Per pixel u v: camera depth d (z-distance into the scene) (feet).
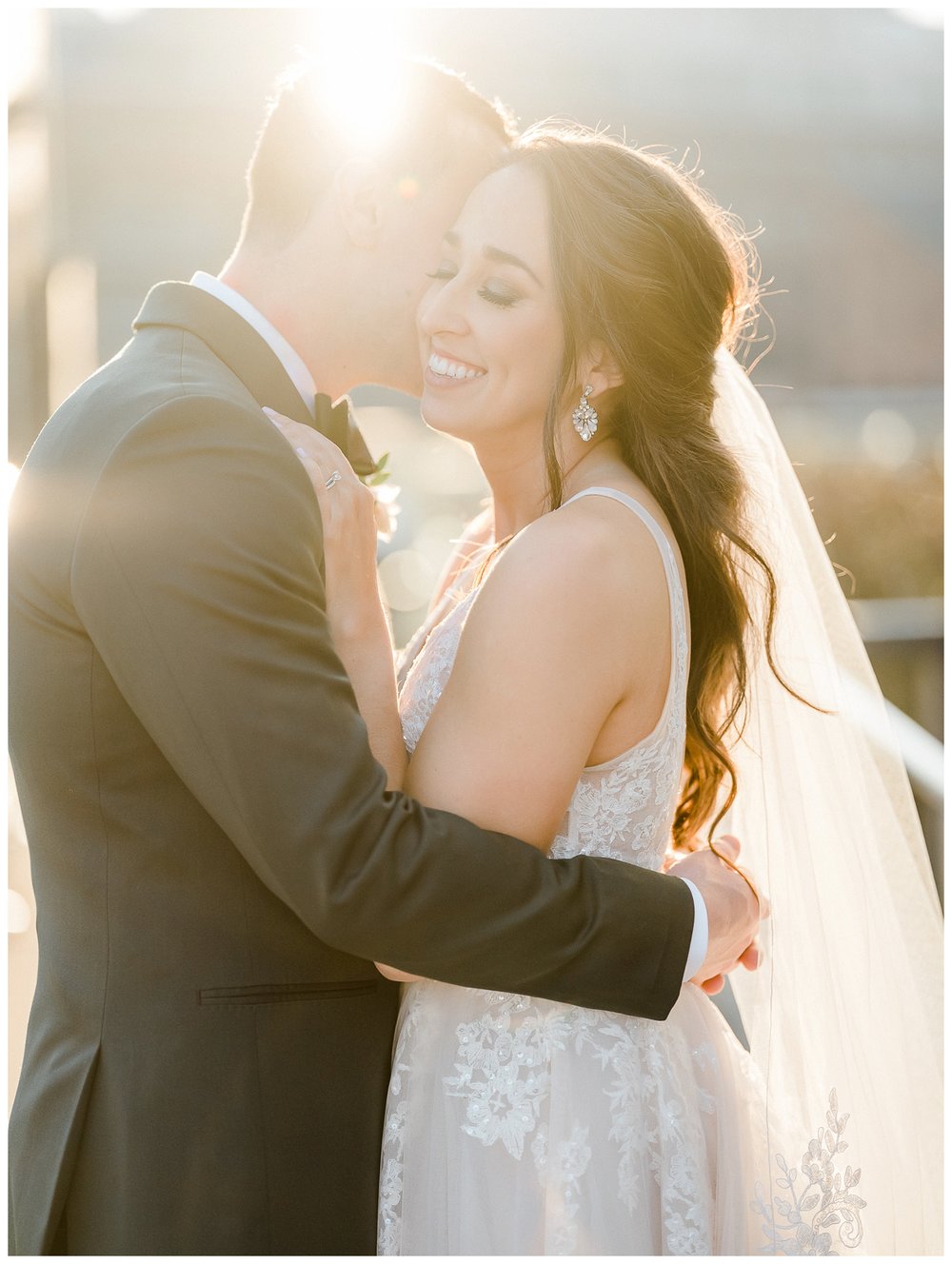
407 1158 5.70
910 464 22.48
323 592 5.29
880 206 43.93
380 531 7.15
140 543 4.91
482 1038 5.73
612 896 5.36
